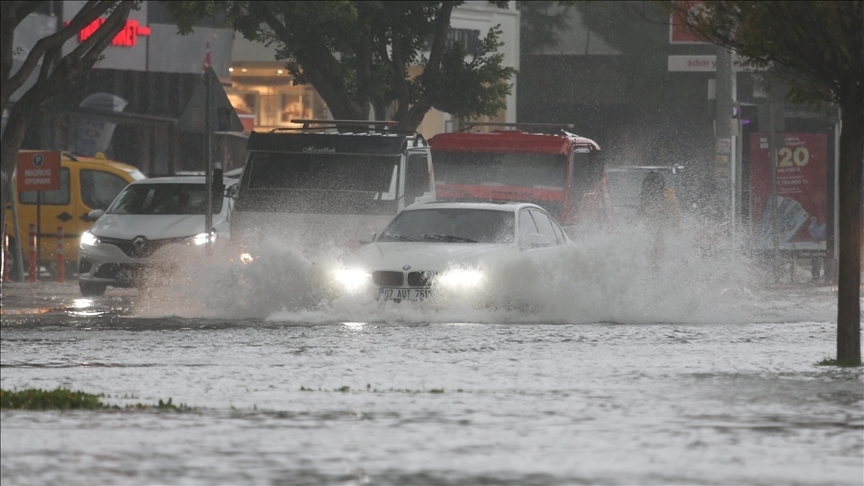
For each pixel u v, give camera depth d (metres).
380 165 74.56
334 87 104.88
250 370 39.72
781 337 52.97
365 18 103.38
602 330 55.53
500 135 92.50
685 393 33.12
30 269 95.94
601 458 22.75
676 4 44.94
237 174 121.81
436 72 109.62
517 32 178.62
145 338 51.41
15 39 131.50
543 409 29.50
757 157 102.69
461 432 25.75
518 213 65.69
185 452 23.03
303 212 73.56
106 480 20.27
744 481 20.81
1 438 24.52
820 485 20.58
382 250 62.62
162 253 79.12
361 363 41.84
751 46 43.50
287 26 103.62
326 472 21.14
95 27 139.88
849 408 30.06
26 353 45.62
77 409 29.00
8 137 80.25
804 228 104.31
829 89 43.91
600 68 199.00
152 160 147.88
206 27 153.00
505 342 49.72
